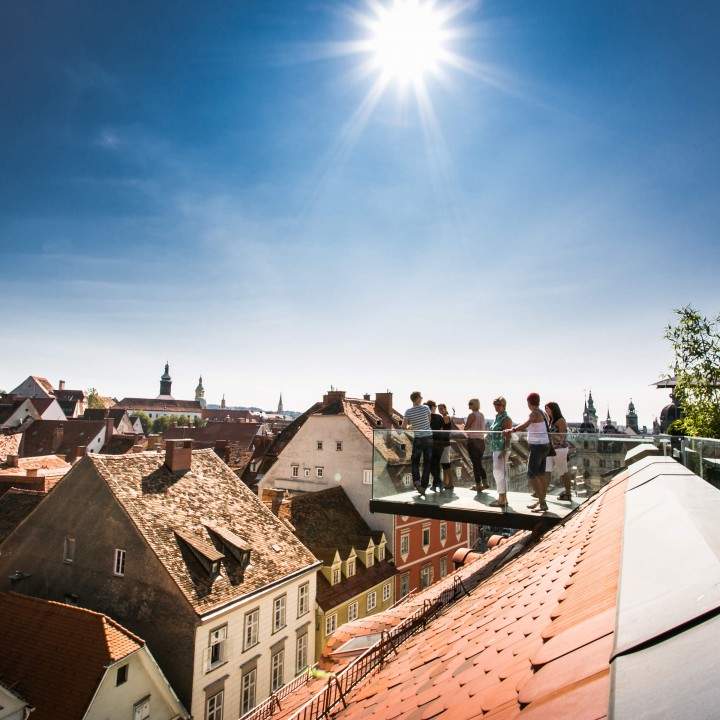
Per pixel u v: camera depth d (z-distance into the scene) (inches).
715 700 29.8
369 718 136.3
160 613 724.0
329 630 1023.6
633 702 36.4
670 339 836.0
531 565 214.8
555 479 360.2
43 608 671.1
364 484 1391.5
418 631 259.4
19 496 1127.6
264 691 823.1
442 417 501.7
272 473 1581.0
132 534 768.9
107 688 593.9
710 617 47.6
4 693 558.6
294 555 944.9
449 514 399.2
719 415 775.7
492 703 72.9
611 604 76.1
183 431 3858.3
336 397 1551.4
